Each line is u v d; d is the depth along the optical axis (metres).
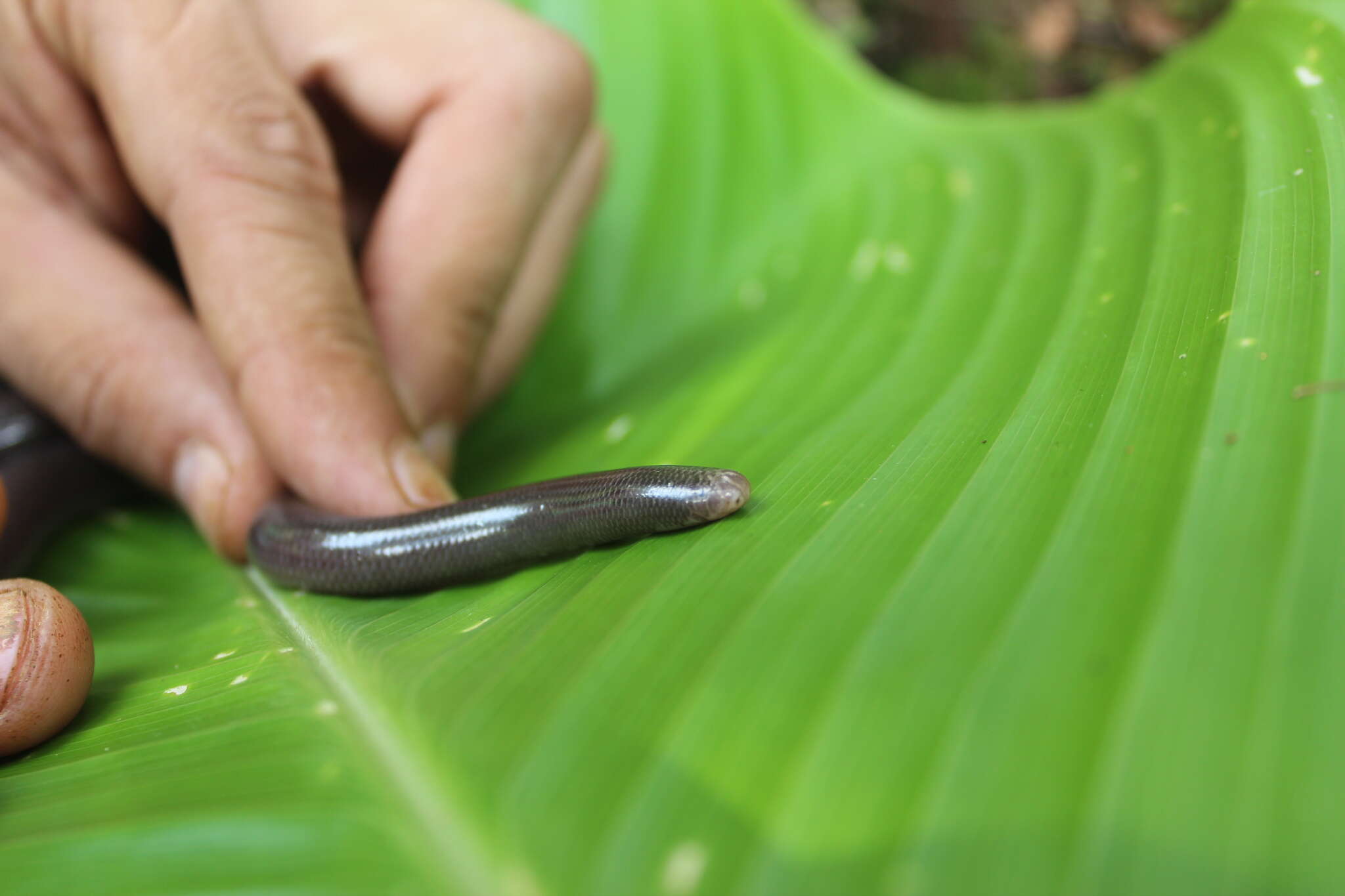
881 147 0.33
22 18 0.27
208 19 0.26
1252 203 0.24
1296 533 0.20
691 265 0.32
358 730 0.21
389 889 0.18
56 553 0.28
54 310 0.27
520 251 0.28
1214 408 0.22
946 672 0.20
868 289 0.29
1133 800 0.17
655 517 0.23
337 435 0.26
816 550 0.22
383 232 0.28
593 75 0.29
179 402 0.27
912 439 0.24
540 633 0.22
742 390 0.28
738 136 0.33
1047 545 0.21
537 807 0.19
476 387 0.29
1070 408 0.23
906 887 0.16
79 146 0.27
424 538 0.24
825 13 0.52
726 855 0.18
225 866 0.20
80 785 0.21
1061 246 0.27
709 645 0.21
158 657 0.24
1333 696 0.17
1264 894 0.15
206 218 0.26
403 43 0.28
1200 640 0.19
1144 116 0.29
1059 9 0.50
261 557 0.26
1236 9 0.29
